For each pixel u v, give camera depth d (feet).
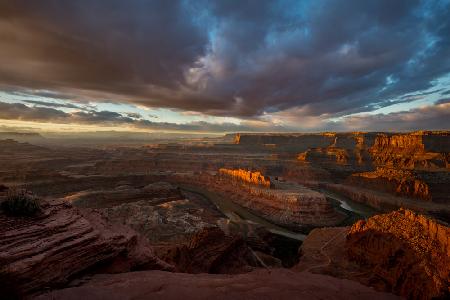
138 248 70.23
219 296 48.47
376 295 60.70
